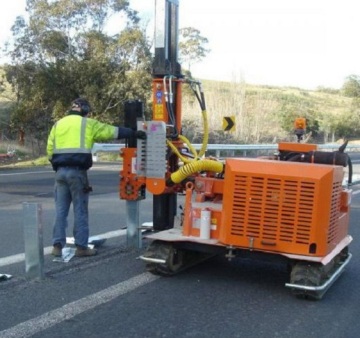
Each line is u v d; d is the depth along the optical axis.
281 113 35.62
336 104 61.94
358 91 73.44
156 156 6.59
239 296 5.62
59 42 28.72
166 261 6.02
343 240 6.43
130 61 29.08
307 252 5.42
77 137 6.71
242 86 32.06
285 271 6.60
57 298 5.37
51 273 6.20
